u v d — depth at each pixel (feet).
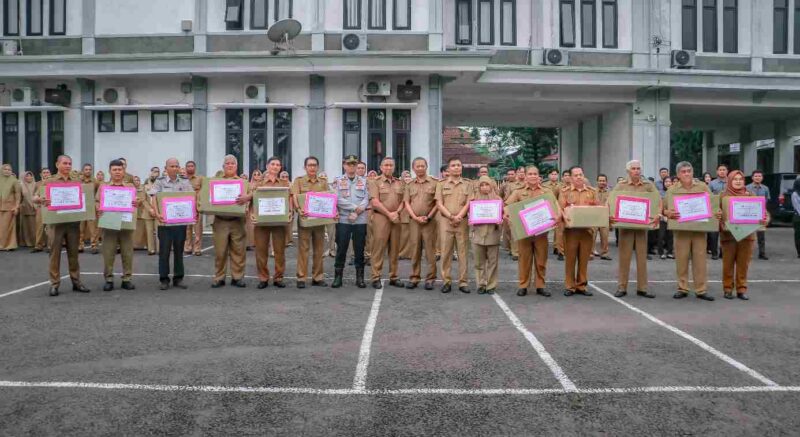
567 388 15.83
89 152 59.93
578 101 66.13
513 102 67.31
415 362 17.95
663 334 21.52
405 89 57.16
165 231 30.12
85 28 59.77
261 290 30.04
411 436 12.88
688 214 28.02
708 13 66.13
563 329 22.16
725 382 16.39
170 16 59.67
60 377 16.44
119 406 14.43
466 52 55.01
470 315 24.45
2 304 26.17
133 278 33.58
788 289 31.19
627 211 28.27
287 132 59.11
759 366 17.83
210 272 35.88
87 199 28.81
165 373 16.83
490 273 29.66
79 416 13.84
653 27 64.64
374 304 26.58
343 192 30.73
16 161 61.05
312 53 55.06
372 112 58.95
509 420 13.75
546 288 29.94
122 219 29.30
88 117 59.72
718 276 35.78
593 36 64.54
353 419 13.75
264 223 29.68
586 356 18.69
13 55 58.59
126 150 60.13
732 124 88.28
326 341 20.26
